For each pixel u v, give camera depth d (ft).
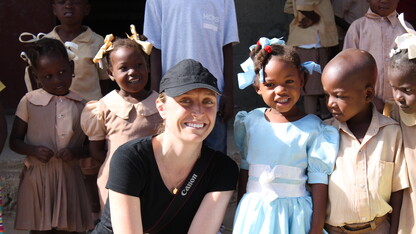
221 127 12.28
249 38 20.61
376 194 9.05
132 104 10.85
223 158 9.32
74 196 11.72
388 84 12.81
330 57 17.38
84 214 11.94
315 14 16.51
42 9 19.16
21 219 11.59
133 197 8.79
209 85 8.50
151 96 11.07
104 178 10.78
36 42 11.94
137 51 10.77
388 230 9.48
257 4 20.51
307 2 16.33
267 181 9.09
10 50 19.25
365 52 9.23
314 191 9.22
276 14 20.61
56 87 11.63
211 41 12.12
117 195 8.77
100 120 10.96
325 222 9.44
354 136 9.29
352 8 17.56
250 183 9.37
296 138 9.22
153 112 10.88
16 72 19.34
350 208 9.09
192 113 8.53
